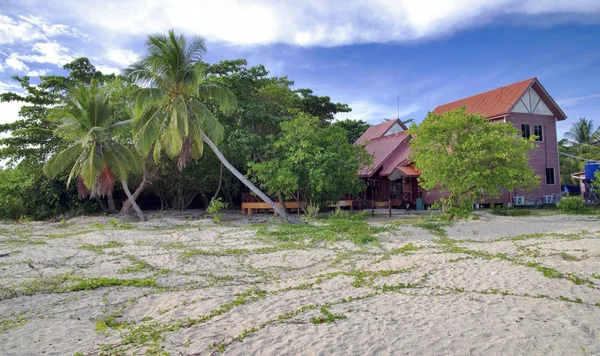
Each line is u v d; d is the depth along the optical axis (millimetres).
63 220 21672
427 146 16188
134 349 4773
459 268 8211
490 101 25906
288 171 17922
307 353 4434
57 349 4941
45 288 8039
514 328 4840
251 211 23641
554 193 25531
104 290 7840
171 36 15961
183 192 29797
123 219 22516
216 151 17859
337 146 18984
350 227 14273
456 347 4398
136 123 18312
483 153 14594
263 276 8820
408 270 8250
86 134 20578
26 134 24094
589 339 4473
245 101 22531
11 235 16625
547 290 6414
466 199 15586
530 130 24953
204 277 8828
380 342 4625
